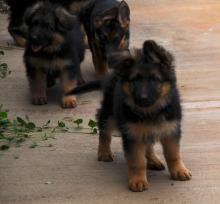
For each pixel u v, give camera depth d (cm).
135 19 1720
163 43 1481
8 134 999
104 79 884
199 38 1515
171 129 801
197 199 778
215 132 985
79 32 1200
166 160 832
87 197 789
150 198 782
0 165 886
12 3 1488
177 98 804
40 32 1096
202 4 1869
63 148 941
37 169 872
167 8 1839
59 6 1148
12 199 786
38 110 1109
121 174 853
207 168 862
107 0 1288
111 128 871
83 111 1096
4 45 1516
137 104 764
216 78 1235
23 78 1277
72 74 1131
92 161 896
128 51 792
